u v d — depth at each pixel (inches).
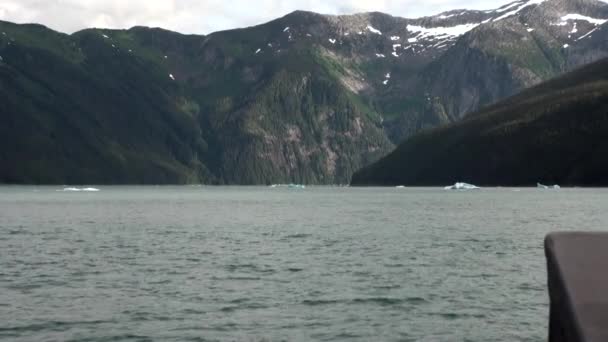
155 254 2346.2
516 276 1820.9
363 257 2245.3
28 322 1267.2
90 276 1836.9
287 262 2121.1
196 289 1626.5
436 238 2923.2
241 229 3481.8
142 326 1239.5
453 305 1432.1
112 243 2743.6
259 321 1282.0
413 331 1207.6
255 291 1595.7
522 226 3607.3
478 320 1291.8
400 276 1825.8
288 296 1531.7
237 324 1256.8
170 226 3715.6
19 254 2338.8
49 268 1990.7
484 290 1606.8
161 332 1197.1
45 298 1507.1
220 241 2819.9
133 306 1417.3
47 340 1136.8
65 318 1301.7
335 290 1608.0
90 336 1164.5
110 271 1929.1
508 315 1336.1
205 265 2055.9
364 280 1756.9
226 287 1653.5
